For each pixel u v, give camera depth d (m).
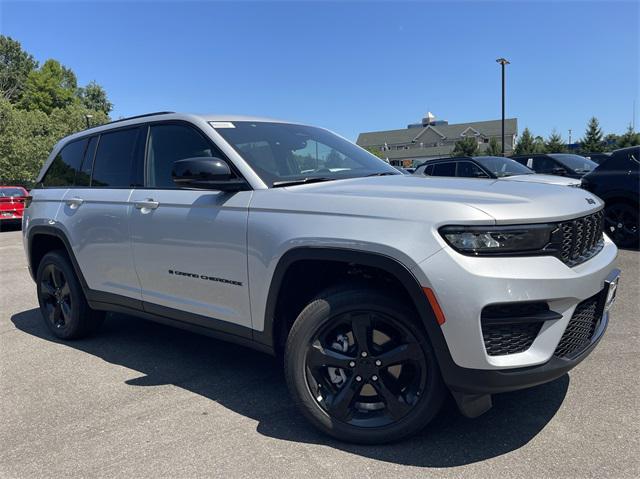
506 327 2.36
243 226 3.02
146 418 3.13
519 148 49.47
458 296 2.31
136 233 3.71
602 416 2.92
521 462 2.52
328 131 4.27
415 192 2.72
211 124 3.52
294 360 2.78
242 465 2.59
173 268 3.48
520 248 2.36
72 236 4.30
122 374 3.86
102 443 2.86
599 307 2.78
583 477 2.38
